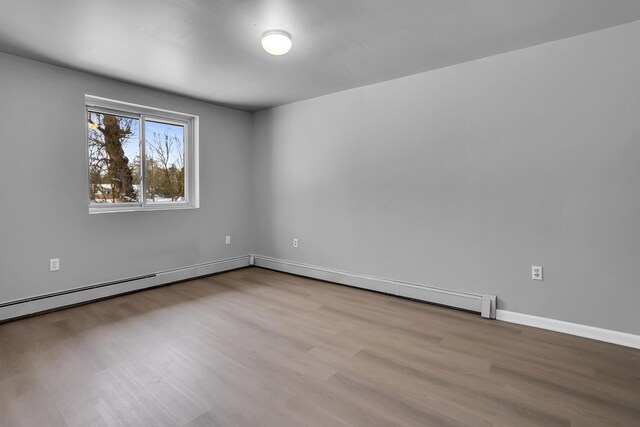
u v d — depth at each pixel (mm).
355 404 1799
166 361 2250
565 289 2691
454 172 3195
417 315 3102
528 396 1869
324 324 2895
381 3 2070
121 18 2252
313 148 4301
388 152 3629
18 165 2941
